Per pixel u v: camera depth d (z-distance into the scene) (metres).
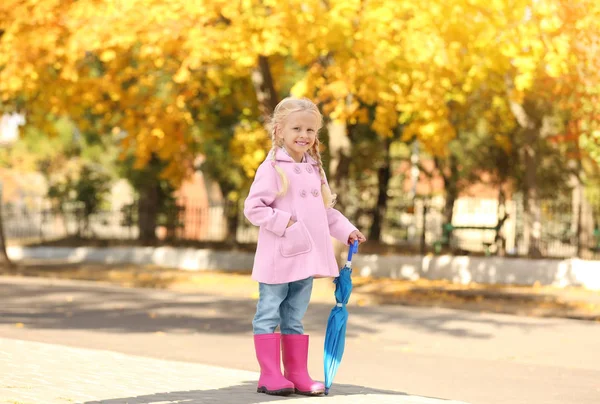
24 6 20.02
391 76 19.11
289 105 6.42
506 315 16.28
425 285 22.97
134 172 30.34
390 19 18.06
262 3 19.36
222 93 25.77
